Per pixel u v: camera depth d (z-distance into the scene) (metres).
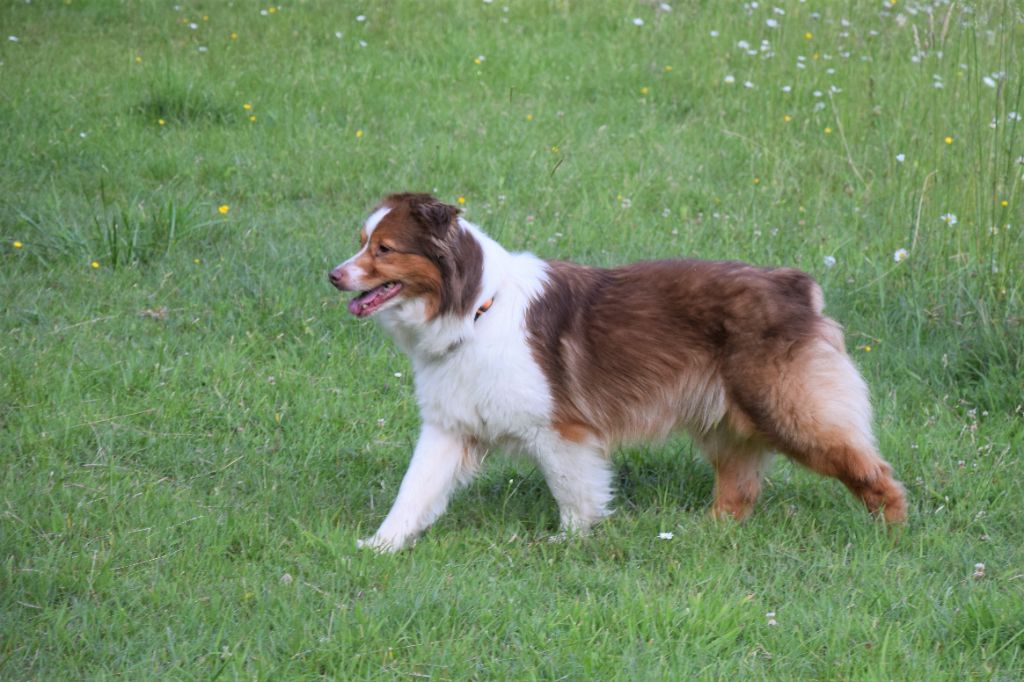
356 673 6.15
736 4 21.56
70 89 17.31
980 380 10.28
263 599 6.76
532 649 6.33
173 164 14.78
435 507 7.91
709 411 7.95
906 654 6.36
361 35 20.56
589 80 18.77
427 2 22.42
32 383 9.52
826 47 19.08
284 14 21.52
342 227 13.17
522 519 8.34
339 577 7.10
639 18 21.53
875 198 14.12
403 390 10.14
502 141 16.12
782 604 7.03
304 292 11.59
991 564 7.54
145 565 7.18
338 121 16.86
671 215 13.88
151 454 8.79
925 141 14.07
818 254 12.62
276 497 8.29
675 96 18.05
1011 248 11.05
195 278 11.74
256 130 16.25
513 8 22.19
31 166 14.45
